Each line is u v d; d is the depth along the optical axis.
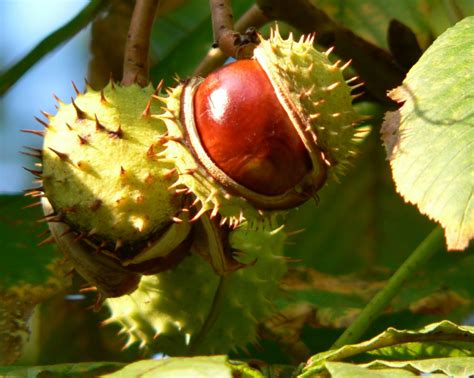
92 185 0.51
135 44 0.54
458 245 0.48
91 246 0.53
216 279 0.54
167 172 0.51
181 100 0.51
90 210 0.51
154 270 0.53
